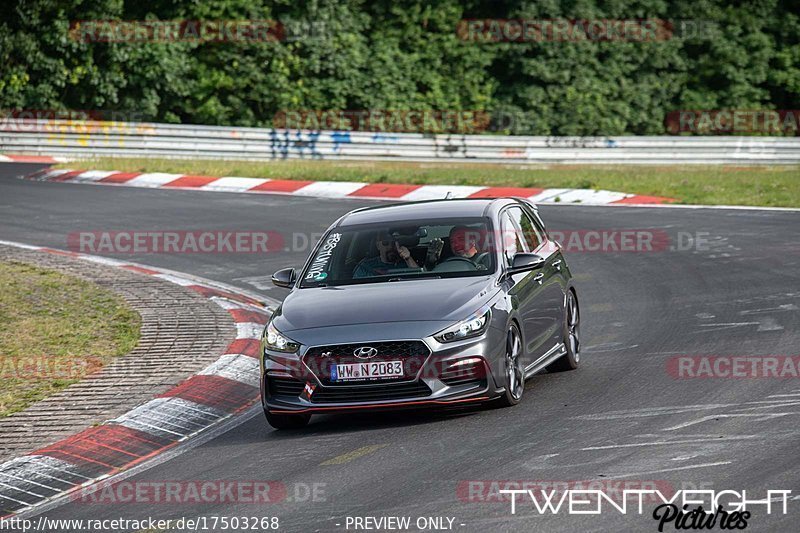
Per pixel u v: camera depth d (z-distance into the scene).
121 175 96.69
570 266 57.28
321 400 29.55
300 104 133.62
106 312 47.72
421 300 30.58
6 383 36.88
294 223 72.75
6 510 25.58
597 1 146.62
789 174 103.38
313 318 30.59
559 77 142.50
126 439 30.81
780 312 42.25
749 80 154.75
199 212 78.19
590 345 39.72
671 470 23.62
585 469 24.16
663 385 32.19
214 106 131.75
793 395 29.78
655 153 133.62
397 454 26.84
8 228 72.88
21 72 123.81
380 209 36.66
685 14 151.38
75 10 126.88
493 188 85.25
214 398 34.78
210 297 51.34
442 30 142.25
